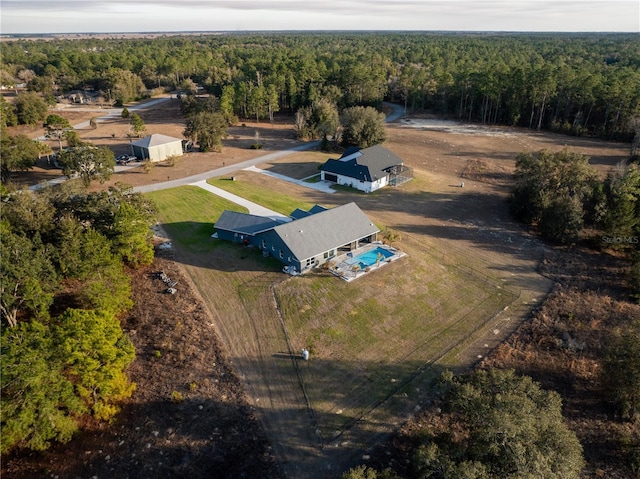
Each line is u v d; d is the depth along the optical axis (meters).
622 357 26.81
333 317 35.16
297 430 25.34
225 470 22.73
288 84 118.19
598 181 52.03
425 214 55.34
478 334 33.59
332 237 43.38
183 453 23.59
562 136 94.06
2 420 20.81
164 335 32.56
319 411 26.67
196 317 34.78
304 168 73.94
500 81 103.81
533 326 34.44
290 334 33.19
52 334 23.92
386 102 138.25
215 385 28.28
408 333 33.66
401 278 40.56
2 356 20.81
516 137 93.94
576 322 34.94
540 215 51.47
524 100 102.12
